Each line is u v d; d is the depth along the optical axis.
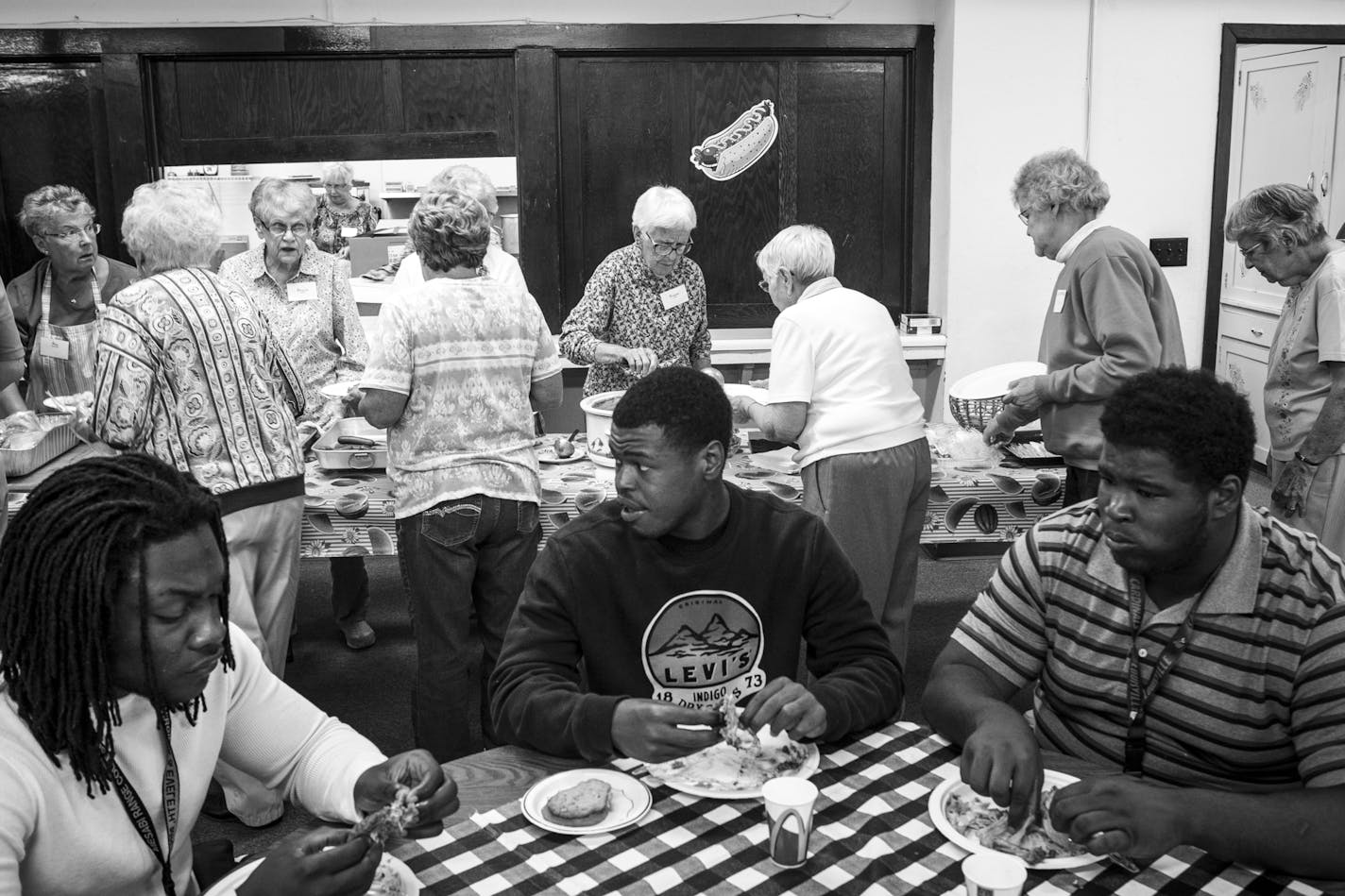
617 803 1.46
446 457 2.62
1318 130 5.40
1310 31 4.80
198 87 4.71
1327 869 1.29
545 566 1.75
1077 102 4.80
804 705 1.56
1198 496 1.40
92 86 4.68
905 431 2.87
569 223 4.95
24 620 1.15
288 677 3.66
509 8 4.70
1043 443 3.25
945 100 4.81
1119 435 1.42
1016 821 1.40
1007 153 4.81
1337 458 3.04
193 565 1.18
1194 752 1.56
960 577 4.61
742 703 1.79
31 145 4.70
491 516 2.64
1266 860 1.30
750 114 4.93
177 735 1.33
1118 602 1.59
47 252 3.80
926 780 1.52
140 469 1.20
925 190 5.02
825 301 2.87
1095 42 4.75
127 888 1.28
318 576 4.62
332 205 4.71
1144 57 4.78
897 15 4.86
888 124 5.01
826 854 1.34
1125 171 4.88
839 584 1.80
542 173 4.83
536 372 2.84
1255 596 1.49
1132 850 1.29
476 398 2.62
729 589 1.75
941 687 1.67
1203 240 4.98
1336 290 2.97
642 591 1.73
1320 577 1.47
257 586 2.66
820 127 4.98
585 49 4.75
